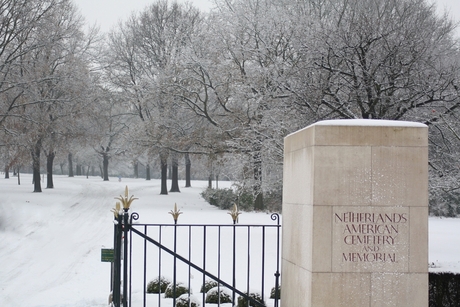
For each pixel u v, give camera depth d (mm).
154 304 9633
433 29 22531
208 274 8078
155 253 16969
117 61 50969
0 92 38438
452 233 23219
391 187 6500
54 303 11336
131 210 34031
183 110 39812
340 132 6520
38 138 44031
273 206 35625
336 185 6477
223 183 80500
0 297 12914
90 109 45969
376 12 23109
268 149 23531
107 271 15734
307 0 32219
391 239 6461
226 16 33281
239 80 32188
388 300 6410
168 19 48938
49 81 43688
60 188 55281
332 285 6387
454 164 19125
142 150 40625
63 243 21562
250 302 9414
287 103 22000
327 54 20766
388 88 19281
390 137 6535
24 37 39812
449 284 8398
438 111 20281
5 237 23047
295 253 7246
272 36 29438
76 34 44781
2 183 64312
